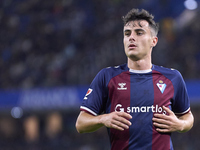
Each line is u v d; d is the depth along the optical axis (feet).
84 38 171.53
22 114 167.73
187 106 33.88
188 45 157.69
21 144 143.54
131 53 32.07
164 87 32.19
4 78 160.97
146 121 30.81
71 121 179.32
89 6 188.75
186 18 178.50
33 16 190.60
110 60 149.89
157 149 30.58
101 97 32.58
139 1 182.50
